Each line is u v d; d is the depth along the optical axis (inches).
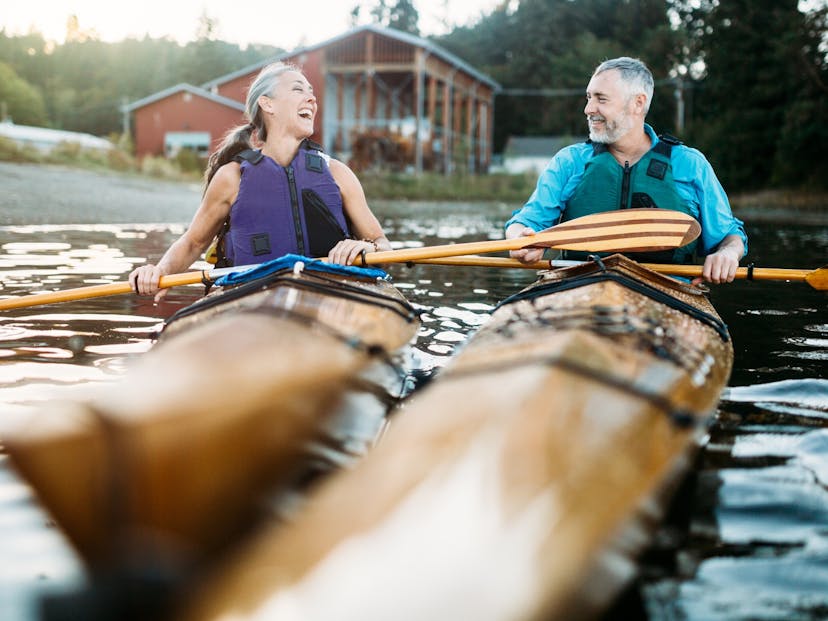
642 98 143.1
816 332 174.1
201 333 84.2
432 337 163.5
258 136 148.6
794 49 1163.3
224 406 64.3
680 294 123.0
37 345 151.6
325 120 1048.2
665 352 88.1
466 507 50.1
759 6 1283.2
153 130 1219.9
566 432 61.2
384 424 100.1
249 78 1182.9
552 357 72.9
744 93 1296.8
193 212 573.3
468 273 267.1
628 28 2277.3
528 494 52.4
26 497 84.3
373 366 94.8
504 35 2481.5
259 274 123.3
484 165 1380.4
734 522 79.7
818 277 137.5
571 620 49.1
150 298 206.4
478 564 46.0
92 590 48.5
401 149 1037.8
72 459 51.9
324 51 1034.1
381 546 46.8
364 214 151.9
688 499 84.7
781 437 104.2
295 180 142.8
